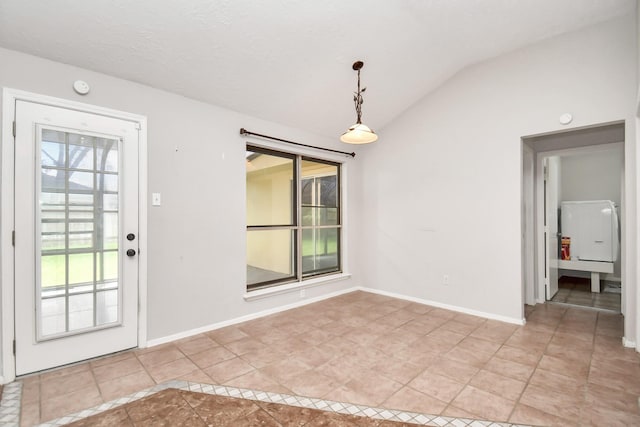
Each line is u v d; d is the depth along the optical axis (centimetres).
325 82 318
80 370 223
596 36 275
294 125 376
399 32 278
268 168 366
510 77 321
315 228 422
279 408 179
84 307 236
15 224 209
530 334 288
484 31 287
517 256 316
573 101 286
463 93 355
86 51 222
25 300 212
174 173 279
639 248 246
